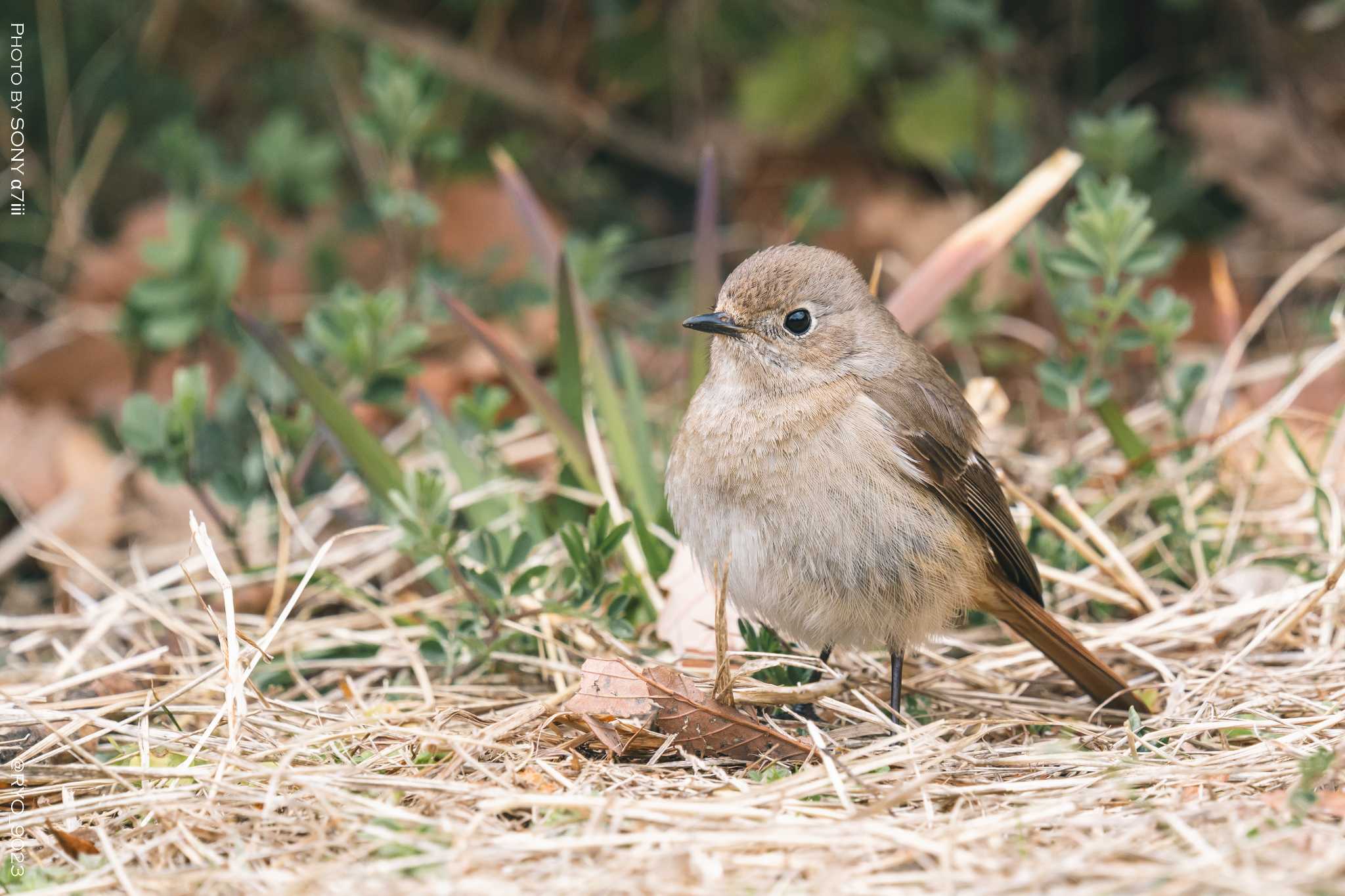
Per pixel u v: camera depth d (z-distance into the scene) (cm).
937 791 666
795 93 1496
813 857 602
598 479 1012
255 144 1359
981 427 912
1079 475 1027
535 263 1324
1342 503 1038
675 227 1567
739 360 837
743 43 1550
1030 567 884
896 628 837
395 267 1362
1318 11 1428
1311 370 1041
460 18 1570
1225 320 1184
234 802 666
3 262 1429
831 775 661
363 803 641
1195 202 1473
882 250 1482
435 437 1125
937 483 836
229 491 1009
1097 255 1004
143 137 1480
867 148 1545
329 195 1370
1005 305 1346
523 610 895
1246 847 575
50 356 1284
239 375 1196
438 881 580
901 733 741
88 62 1467
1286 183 1434
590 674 766
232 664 752
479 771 706
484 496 998
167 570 1048
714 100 1583
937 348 1373
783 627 860
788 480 822
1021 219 1055
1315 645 888
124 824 686
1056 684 908
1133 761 707
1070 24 1506
